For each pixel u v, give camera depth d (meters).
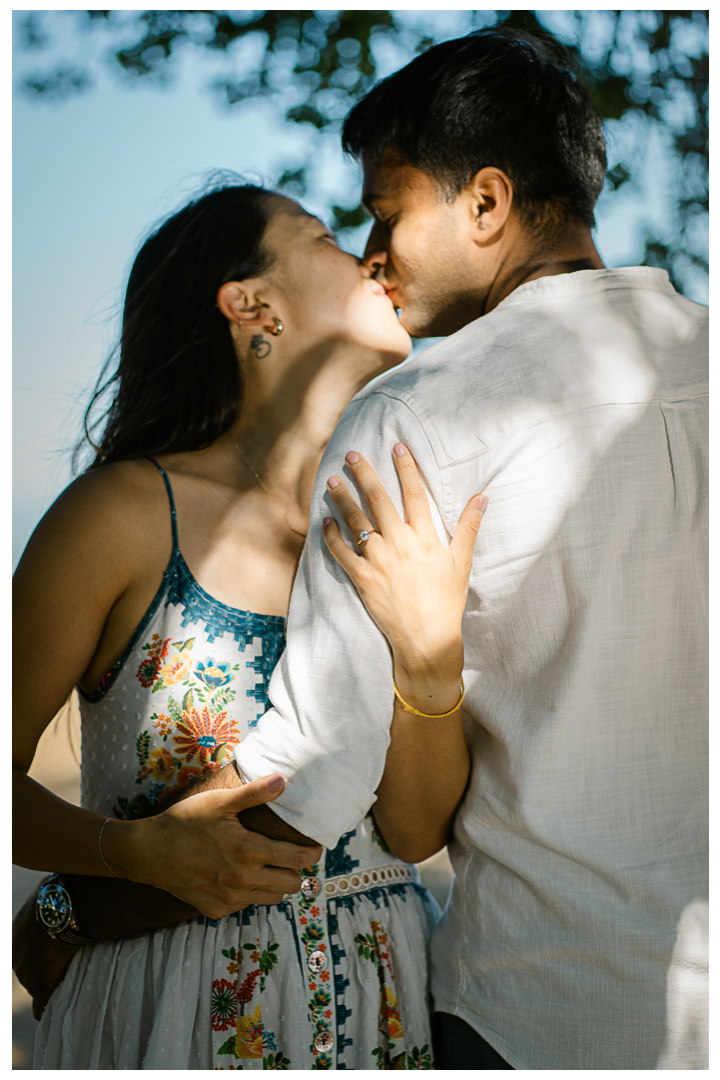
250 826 1.06
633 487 1.04
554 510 1.03
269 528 1.41
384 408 1.12
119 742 1.27
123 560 1.27
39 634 1.22
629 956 0.99
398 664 1.06
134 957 1.19
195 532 1.33
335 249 1.54
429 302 1.37
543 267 1.23
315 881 1.22
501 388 1.07
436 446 1.07
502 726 1.07
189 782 1.24
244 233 1.52
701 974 0.99
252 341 1.50
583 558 1.02
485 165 1.25
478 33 1.32
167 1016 1.13
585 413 1.04
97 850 1.14
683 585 1.07
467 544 1.04
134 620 1.29
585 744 1.03
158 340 1.52
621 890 1.01
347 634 1.05
